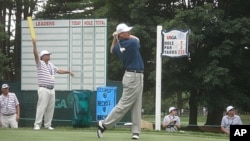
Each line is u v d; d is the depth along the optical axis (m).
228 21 33.84
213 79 32.12
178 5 37.91
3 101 21.00
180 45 19.81
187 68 35.00
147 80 37.84
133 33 34.28
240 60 35.06
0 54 34.81
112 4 38.44
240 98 35.41
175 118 21.88
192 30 32.75
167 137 13.96
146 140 12.46
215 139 14.22
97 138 12.57
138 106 12.47
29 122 23.02
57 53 23.19
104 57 22.73
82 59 22.95
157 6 37.53
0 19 57.69
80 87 22.92
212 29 33.62
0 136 13.01
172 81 34.47
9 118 21.11
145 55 37.03
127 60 12.23
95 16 40.12
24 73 23.50
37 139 12.18
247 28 33.56
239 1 36.41
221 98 34.62
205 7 33.25
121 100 12.40
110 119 12.48
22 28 23.30
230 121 20.28
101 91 20.80
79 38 22.94
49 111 17.84
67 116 22.64
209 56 33.75
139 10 36.16
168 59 32.44
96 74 22.83
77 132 15.05
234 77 35.09
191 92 37.25
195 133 16.92
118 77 39.09
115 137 13.03
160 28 20.05
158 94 19.88
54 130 16.23
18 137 12.73
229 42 33.09
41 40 23.28
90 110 21.84
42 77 17.50
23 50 23.41
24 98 23.48
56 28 23.12
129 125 19.81
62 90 22.94
